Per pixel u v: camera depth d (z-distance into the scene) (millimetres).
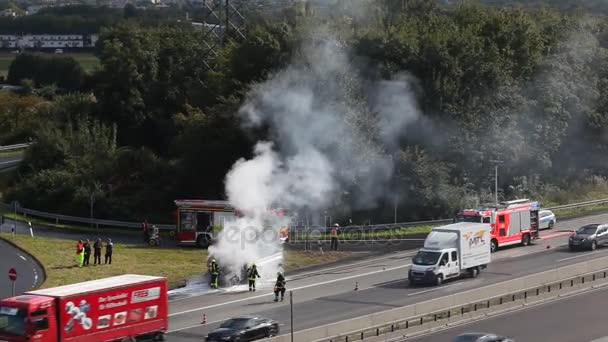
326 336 52531
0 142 164750
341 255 85188
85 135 118875
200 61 133500
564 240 90562
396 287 70562
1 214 103500
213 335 53438
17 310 50469
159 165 111438
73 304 51844
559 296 67750
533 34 122500
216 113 106438
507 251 85312
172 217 103812
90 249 79125
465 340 47719
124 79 131000
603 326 58281
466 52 111438
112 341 53625
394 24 122188
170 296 70250
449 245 72062
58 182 109125
